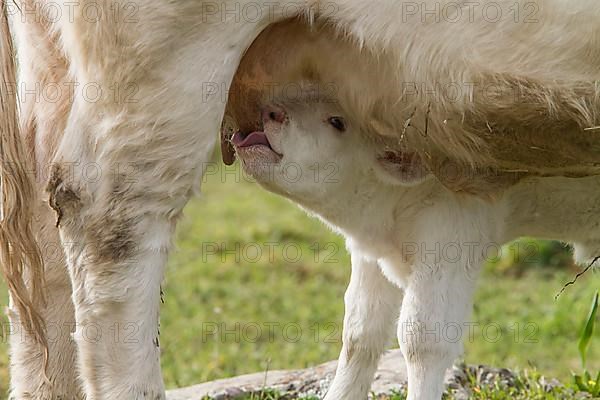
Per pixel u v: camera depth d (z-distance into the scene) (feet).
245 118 29.76
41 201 27.55
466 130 27.86
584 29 26.68
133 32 24.91
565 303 56.13
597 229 32.04
